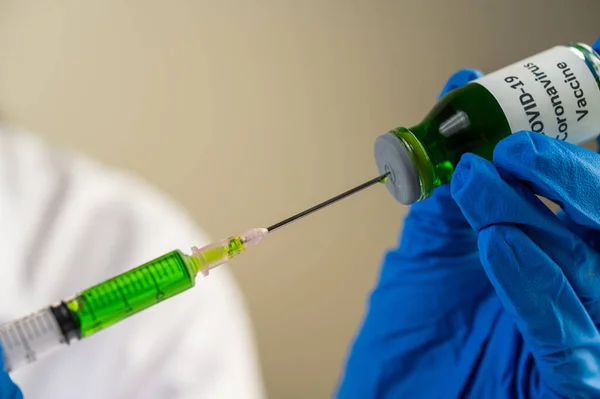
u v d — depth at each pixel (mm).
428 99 417
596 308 309
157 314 360
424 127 299
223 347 367
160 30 412
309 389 456
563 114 293
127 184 397
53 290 358
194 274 297
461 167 292
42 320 283
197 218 438
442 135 296
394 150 292
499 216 292
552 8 400
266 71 417
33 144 390
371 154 425
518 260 292
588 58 297
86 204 375
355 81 416
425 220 360
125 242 371
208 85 420
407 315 356
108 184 390
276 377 455
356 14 406
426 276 356
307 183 431
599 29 402
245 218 437
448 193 350
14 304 348
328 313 446
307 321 448
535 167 287
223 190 434
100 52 416
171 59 416
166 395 347
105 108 424
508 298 295
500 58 408
